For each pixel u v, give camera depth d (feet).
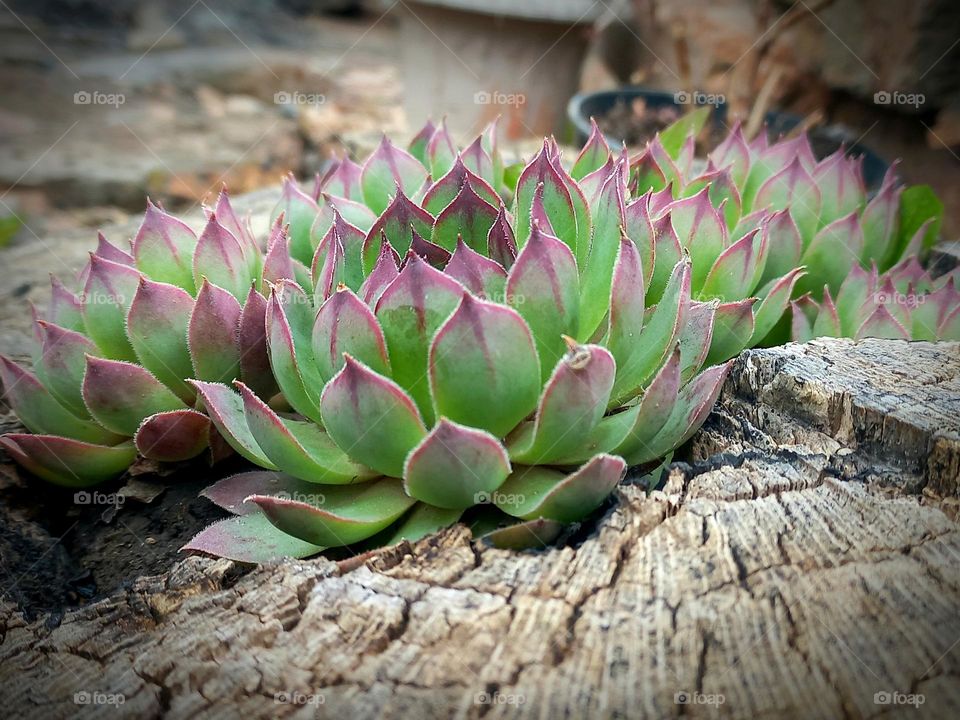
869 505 0.51
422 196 0.66
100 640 0.49
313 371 0.56
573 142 1.49
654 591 0.46
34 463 0.63
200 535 0.53
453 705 0.41
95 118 2.51
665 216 0.59
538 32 1.69
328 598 0.47
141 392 0.62
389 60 3.06
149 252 0.65
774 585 0.46
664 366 0.48
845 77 1.54
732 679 0.42
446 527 0.51
